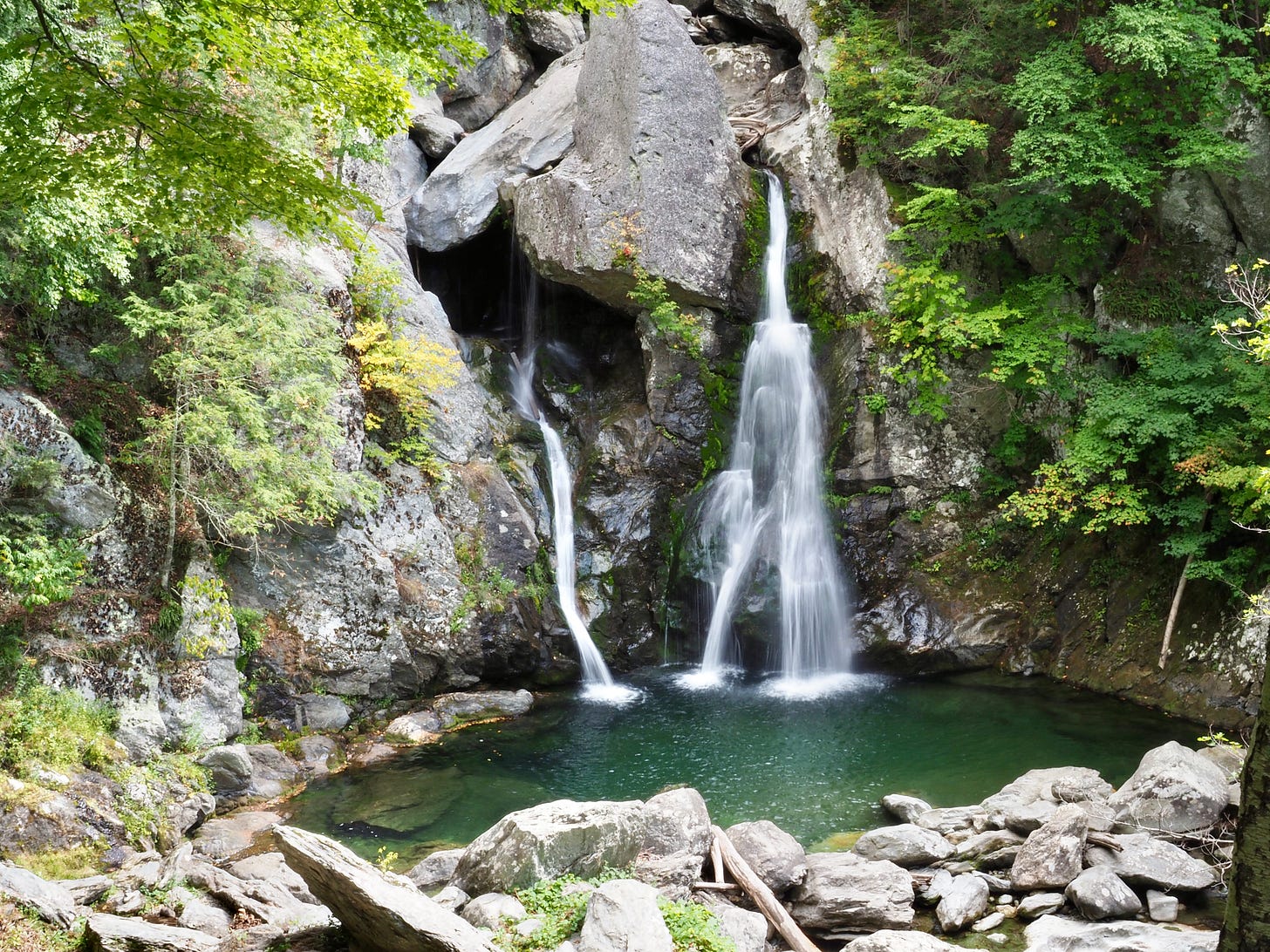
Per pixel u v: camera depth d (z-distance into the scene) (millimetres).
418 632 15016
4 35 9305
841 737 13805
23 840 9289
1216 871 9008
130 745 11227
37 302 11539
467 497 16359
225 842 10438
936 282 16656
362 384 15344
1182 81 15219
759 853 9180
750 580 17453
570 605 17266
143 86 7359
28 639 10992
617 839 8641
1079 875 8859
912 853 9586
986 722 14227
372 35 8195
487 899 7926
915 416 17719
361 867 6871
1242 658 13758
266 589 13719
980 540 17438
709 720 14609
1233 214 15750
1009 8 16766
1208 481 13141
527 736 14031
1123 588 15812
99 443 12250
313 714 13625
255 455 11938
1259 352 11359
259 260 13500
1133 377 15195
